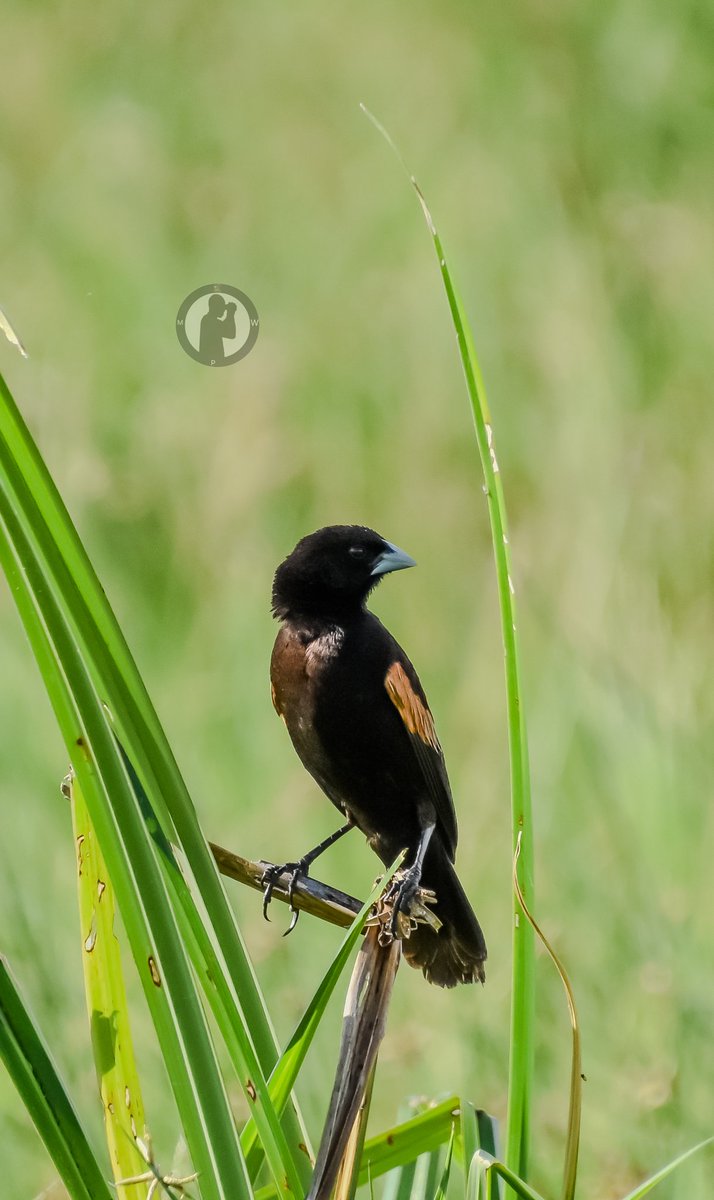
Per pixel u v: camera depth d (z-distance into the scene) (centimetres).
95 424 1462
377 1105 834
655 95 1689
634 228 1552
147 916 433
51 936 873
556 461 1411
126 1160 495
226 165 1764
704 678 1130
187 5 1858
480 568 1352
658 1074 795
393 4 1828
